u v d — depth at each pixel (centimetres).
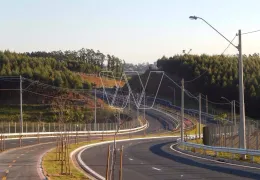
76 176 2234
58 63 15500
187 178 2298
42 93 12044
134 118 11300
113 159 1532
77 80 13662
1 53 13612
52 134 7306
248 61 15438
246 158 3441
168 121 12475
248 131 4609
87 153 4222
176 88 16712
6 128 7644
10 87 12156
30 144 5178
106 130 9169
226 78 14500
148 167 2941
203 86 15150
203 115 13038
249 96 12938
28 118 10406
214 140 5150
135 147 5491
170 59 17850
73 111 8831
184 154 4272
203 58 16338
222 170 2712
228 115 12450
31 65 13988
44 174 2200
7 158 3120
